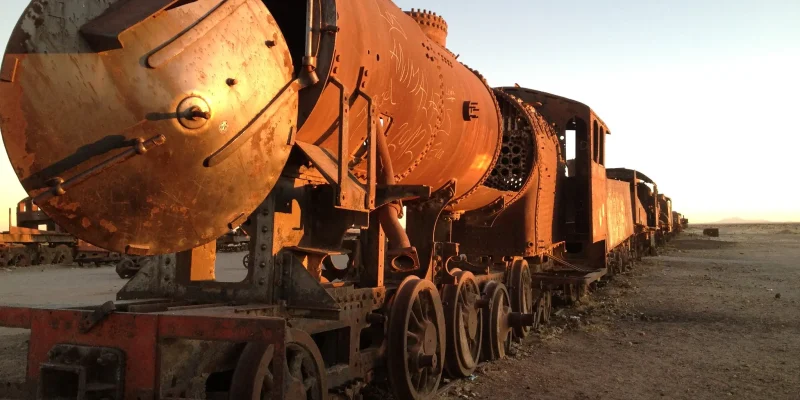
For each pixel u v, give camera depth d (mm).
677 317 10625
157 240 2887
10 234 23203
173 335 2875
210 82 2881
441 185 6246
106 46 2570
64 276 19188
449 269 6473
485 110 6988
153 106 2701
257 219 3727
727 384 6258
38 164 2475
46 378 3000
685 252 32594
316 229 4238
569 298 11609
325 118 3787
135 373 2914
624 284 15648
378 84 4258
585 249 12422
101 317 2980
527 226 8852
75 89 2539
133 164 2686
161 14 2740
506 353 7656
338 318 3582
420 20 6438
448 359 6066
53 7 2527
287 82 3340
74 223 2580
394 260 5070
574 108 11422
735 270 20781
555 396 5711
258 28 3178
